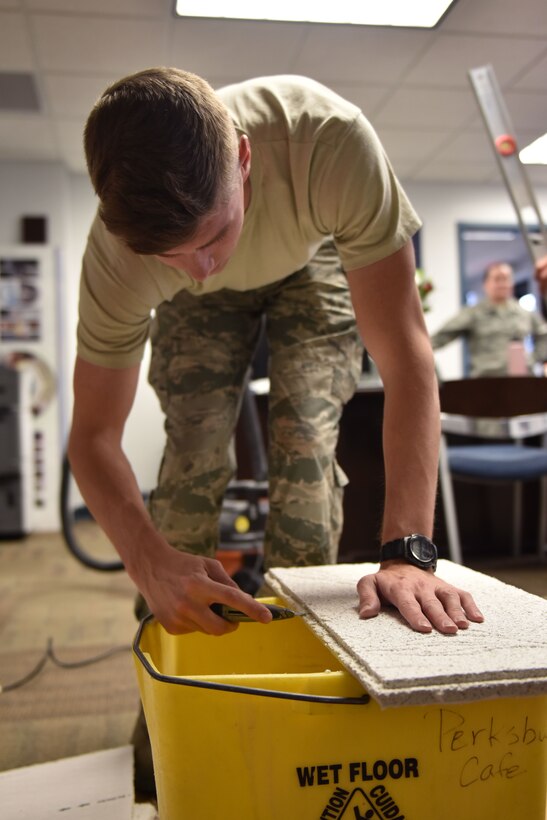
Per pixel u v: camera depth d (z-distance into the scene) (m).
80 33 2.50
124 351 0.90
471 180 4.24
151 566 0.71
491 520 2.71
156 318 1.09
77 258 4.46
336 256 1.07
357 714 0.55
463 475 2.23
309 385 1.00
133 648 0.64
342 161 0.80
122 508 0.79
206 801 0.55
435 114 2.67
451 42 2.02
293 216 0.85
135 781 0.94
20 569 2.93
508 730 0.57
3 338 4.23
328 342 1.03
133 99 0.59
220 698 0.55
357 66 2.23
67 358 4.39
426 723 0.56
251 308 1.08
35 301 4.26
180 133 0.58
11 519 3.85
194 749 0.55
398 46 2.08
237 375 1.07
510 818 0.58
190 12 2.10
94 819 0.78
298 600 0.70
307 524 0.94
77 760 0.96
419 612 0.61
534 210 1.70
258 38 2.16
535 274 1.71
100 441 0.87
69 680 1.51
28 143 3.96
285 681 0.55
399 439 0.77
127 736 1.20
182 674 0.77
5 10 2.36
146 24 2.35
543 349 3.59
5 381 3.84
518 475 2.21
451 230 4.49
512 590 0.73
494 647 0.55
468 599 0.64
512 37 1.64
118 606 2.21
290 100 0.84
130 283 0.83
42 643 1.81
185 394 1.03
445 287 4.59
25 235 4.27
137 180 0.58
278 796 0.55
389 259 0.81
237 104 0.83
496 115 1.68
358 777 0.56
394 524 0.74
